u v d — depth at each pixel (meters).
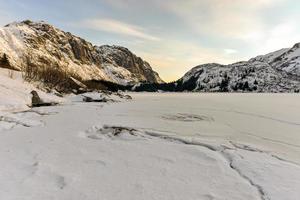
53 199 6.58
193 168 8.94
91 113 23.41
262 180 7.98
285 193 7.18
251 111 31.03
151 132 14.23
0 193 6.77
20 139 12.42
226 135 15.68
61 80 48.72
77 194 6.88
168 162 9.51
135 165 9.14
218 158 10.00
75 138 12.83
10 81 30.22
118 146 11.55
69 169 8.60
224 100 59.28
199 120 21.72
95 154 10.30
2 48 170.12
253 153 10.71
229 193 7.16
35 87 36.78
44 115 20.81
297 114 27.98
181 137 13.16
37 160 9.38
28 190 7.00
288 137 15.48
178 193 7.10
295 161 10.21
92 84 74.06
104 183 7.61
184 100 56.81
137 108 30.94
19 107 22.08
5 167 8.61
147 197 6.83
